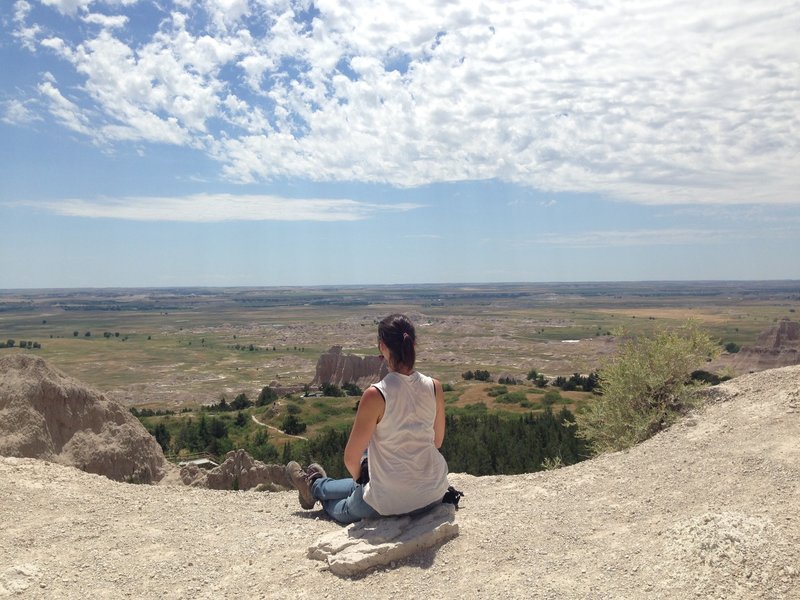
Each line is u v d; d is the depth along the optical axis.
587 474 7.06
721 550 4.40
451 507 5.61
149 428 49.56
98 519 6.30
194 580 4.89
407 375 5.42
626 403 9.83
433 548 5.07
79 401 13.69
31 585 4.77
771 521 4.74
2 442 11.81
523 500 6.41
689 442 7.24
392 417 5.30
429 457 5.47
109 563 5.20
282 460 37.31
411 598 4.38
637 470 6.80
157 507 6.83
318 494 6.30
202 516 6.54
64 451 12.92
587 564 4.65
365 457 5.70
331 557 4.92
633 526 5.33
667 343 9.71
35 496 6.84
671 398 9.44
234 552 5.42
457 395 60.12
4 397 12.49
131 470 14.00
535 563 4.73
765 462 6.08
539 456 24.64
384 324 5.45
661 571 4.38
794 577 4.07
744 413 7.62
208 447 43.28
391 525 5.28
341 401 62.56
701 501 5.59
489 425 33.28
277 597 4.55
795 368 8.62
